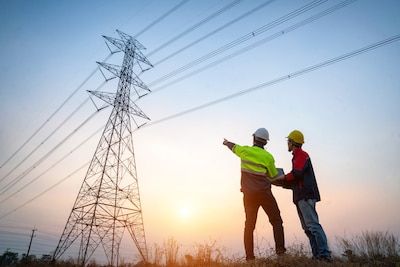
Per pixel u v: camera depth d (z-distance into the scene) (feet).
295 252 15.80
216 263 19.67
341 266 13.91
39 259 40.98
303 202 15.79
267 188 16.80
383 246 16.05
